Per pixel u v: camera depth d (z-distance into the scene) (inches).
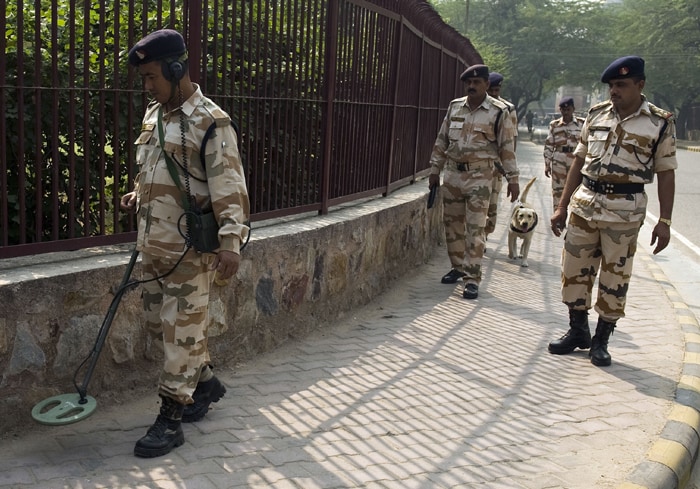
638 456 155.0
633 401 184.7
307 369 193.2
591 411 177.0
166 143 135.5
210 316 182.1
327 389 179.9
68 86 169.2
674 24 2197.3
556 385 193.5
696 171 1084.5
